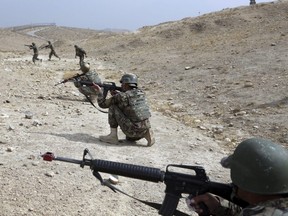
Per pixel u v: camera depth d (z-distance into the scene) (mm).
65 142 7535
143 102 7883
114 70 25078
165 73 20578
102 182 2818
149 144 7910
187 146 8109
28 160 6285
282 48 20922
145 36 42906
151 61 26359
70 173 5910
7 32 89125
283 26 32375
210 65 20109
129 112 7766
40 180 5508
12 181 5363
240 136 9180
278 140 8742
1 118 9109
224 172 6707
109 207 5016
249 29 37188
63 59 36062
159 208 2775
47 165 6129
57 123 9125
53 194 5148
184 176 2492
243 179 1995
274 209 1905
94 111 10945
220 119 10867
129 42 41906
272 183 1931
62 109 10930
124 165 2703
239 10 44531
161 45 39125
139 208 5098
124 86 7852
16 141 7305
